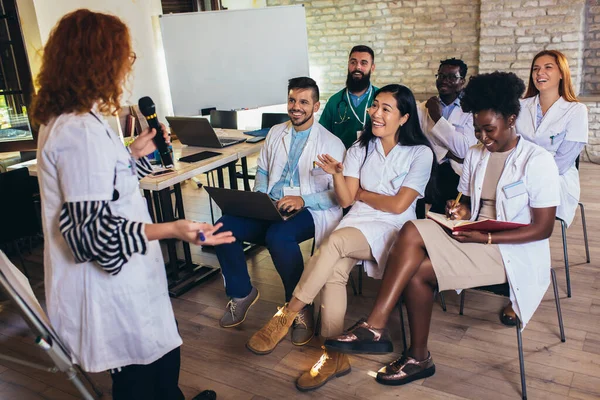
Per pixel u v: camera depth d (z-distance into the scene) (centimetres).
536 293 202
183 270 326
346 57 629
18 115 381
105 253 128
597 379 206
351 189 248
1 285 125
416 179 232
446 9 559
